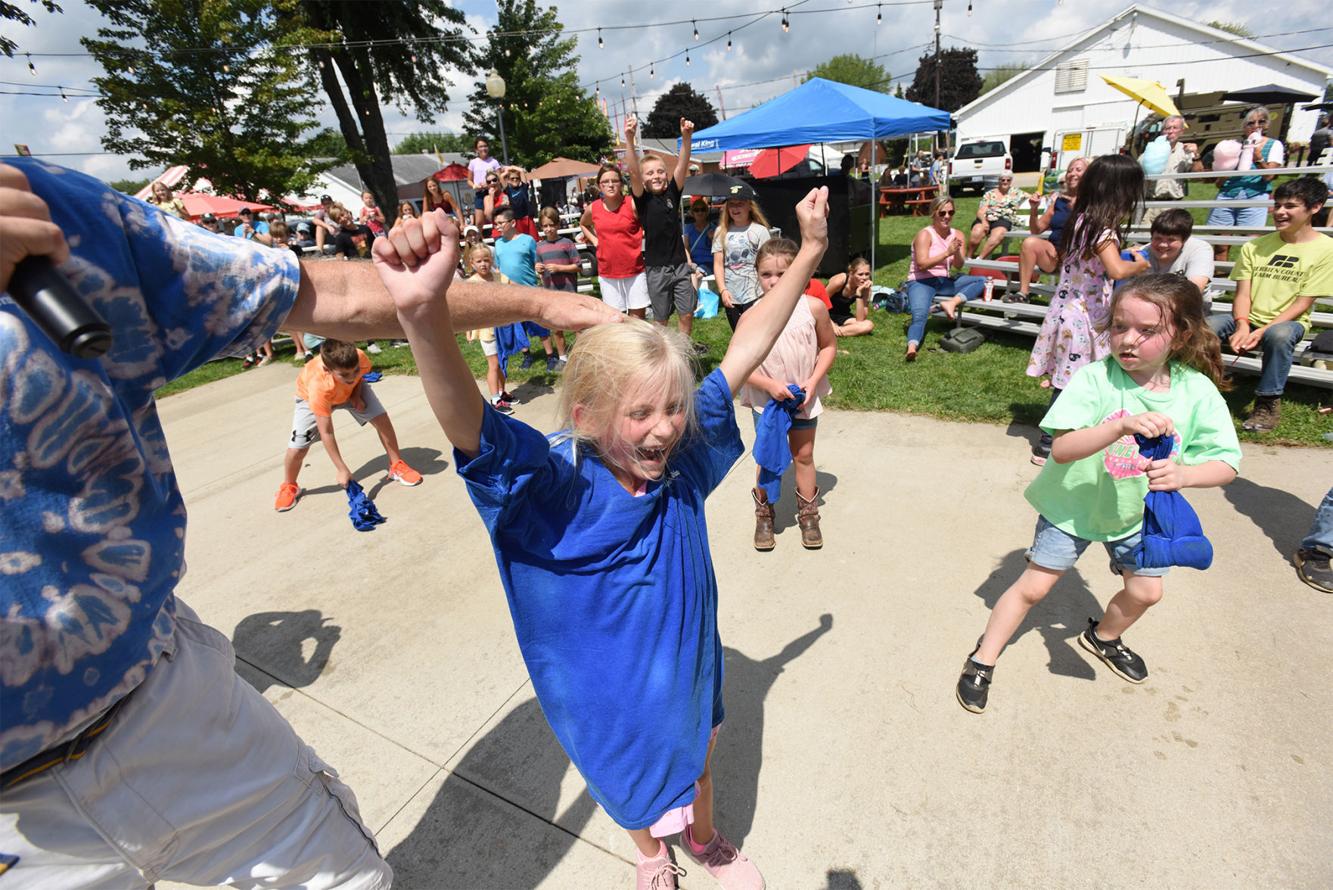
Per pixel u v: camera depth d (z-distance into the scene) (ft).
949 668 8.70
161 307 3.37
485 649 9.84
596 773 4.98
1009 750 7.50
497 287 4.34
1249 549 10.35
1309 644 8.52
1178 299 6.35
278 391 24.48
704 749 5.23
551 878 6.60
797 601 10.21
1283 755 7.14
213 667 4.02
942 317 24.08
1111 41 89.25
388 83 69.51
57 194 3.00
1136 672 8.21
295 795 4.41
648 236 20.68
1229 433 6.59
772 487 10.64
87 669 3.22
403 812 7.40
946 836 6.67
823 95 30.58
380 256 3.17
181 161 50.93
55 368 2.89
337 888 4.73
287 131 53.78
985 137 99.40
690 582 4.93
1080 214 12.34
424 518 13.82
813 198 5.13
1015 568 10.52
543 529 4.44
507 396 20.31
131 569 3.34
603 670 4.75
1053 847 6.48
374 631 10.43
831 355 10.87
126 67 48.52
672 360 4.31
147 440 3.50
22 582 2.94
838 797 7.14
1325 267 12.97
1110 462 6.88
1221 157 31.30
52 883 3.43
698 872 6.54
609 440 4.41
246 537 13.70
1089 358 12.80
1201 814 6.65
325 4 59.77
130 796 3.56
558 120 93.30
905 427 15.94
